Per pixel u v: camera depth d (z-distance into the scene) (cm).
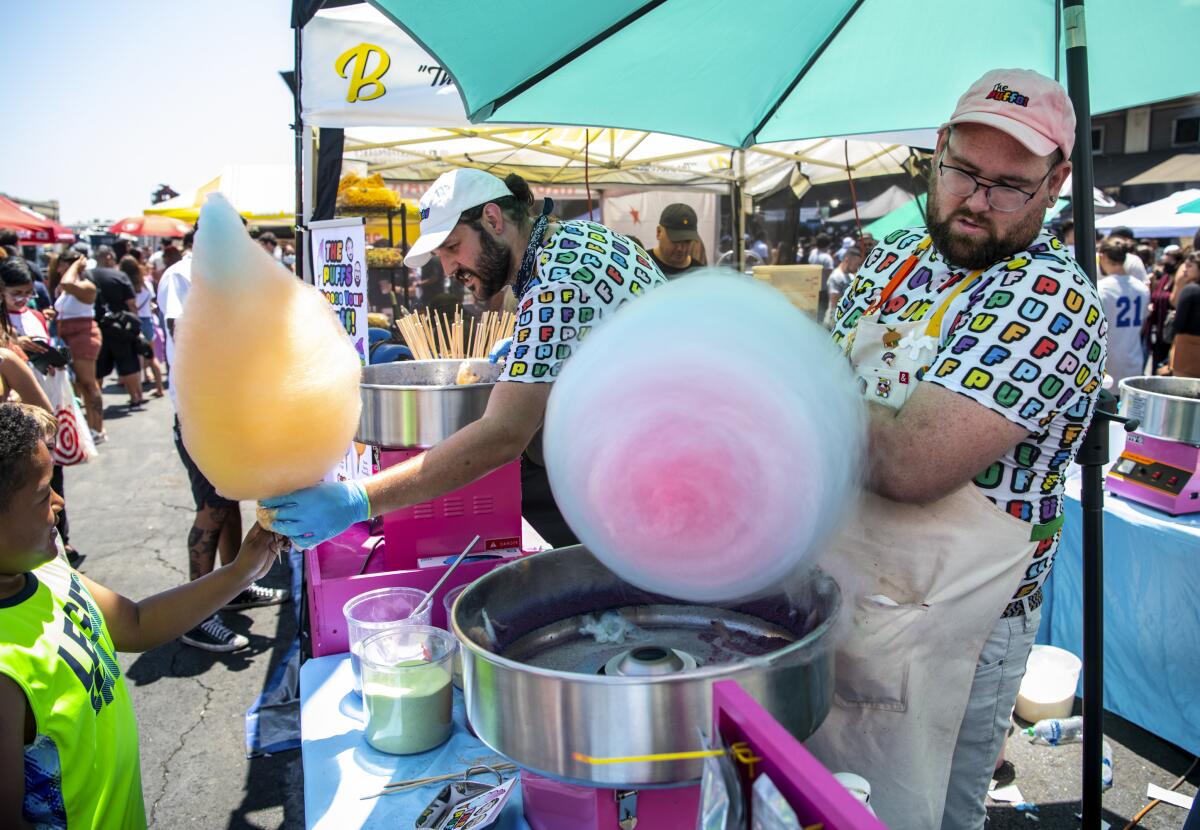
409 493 139
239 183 1016
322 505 125
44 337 467
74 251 757
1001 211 120
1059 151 120
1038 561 138
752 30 193
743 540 80
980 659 141
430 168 644
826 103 233
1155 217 793
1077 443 133
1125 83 198
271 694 302
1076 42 159
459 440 150
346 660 180
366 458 284
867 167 701
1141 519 268
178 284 398
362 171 606
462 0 138
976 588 126
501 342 222
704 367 78
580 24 156
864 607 128
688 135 245
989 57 204
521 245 189
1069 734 279
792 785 64
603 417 80
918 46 207
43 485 122
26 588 127
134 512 561
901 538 128
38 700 120
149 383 1094
